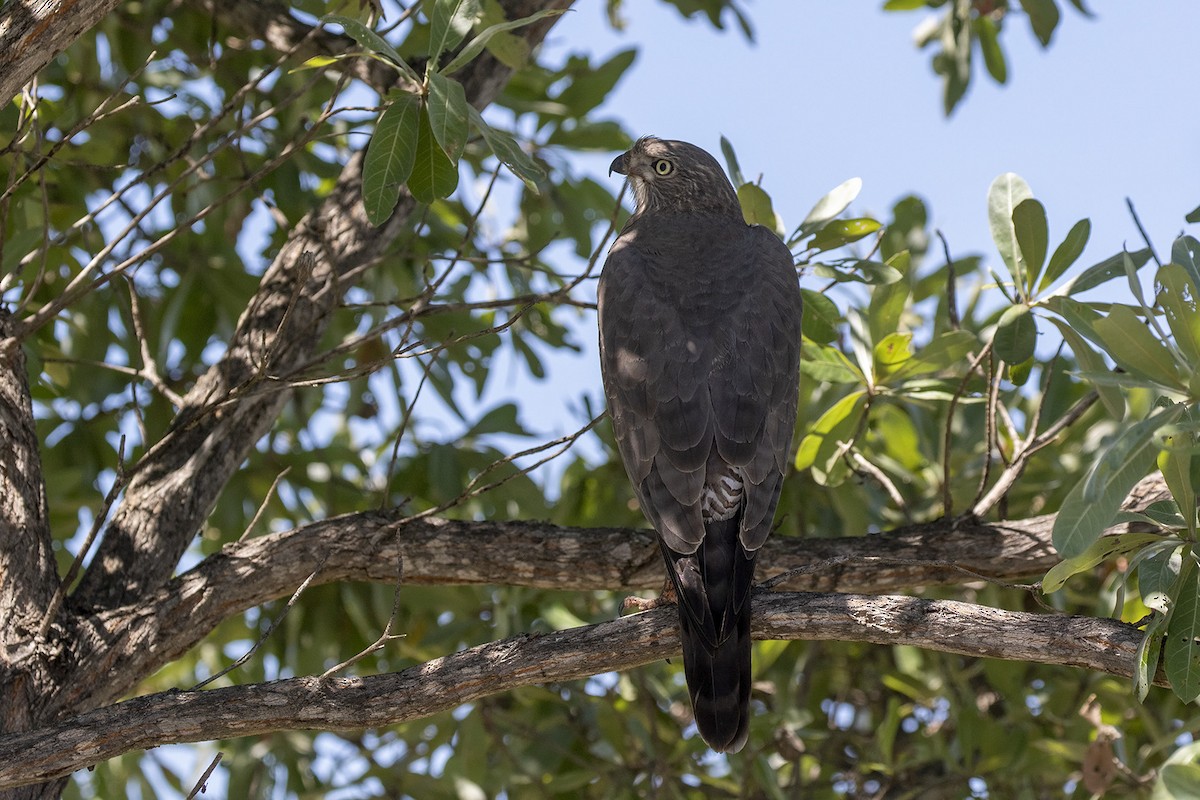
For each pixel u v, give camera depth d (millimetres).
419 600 11031
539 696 11086
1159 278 6117
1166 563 6742
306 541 8203
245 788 11562
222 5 10312
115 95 7621
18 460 7895
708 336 8250
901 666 11430
